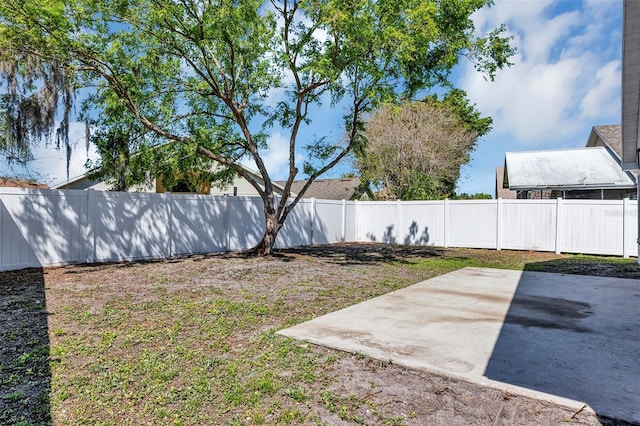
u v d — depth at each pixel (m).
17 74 7.82
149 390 2.78
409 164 21.48
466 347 3.65
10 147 8.13
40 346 3.62
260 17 9.41
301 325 4.37
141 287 6.35
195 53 9.91
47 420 2.37
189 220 10.66
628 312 5.04
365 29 8.47
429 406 2.56
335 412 2.49
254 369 3.16
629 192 14.88
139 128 9.81
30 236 7.91
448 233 14.24
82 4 7.87
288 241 13.28
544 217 12.59
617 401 2.57
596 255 11.77
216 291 6.16
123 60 8.62
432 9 8.25
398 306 5.34
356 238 16.77
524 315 4.86
